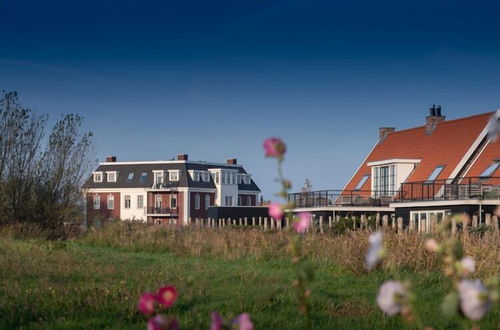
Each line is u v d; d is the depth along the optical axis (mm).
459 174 38594
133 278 14016
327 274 15742
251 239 22906
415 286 13039
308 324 3248
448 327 9164
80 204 32500
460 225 20734
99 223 33344
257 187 86250
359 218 31109
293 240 3236
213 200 78750
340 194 44469
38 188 31125
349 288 13406
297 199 46500
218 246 22578
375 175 45469
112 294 11227
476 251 14773
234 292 12172
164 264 18344
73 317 9578
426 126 46000
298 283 3246
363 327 9242
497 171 35562
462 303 2230
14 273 14453
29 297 10922
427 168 41625
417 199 36406
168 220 76812
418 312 9914
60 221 31281
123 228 29875
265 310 10484
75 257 19391
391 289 2312
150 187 77000
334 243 19250
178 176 76750
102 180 80125
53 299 10781
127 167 80312
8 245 22344
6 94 30531
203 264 18531
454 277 2461
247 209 56625
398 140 48375
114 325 9102
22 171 30766
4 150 30453
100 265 17125
